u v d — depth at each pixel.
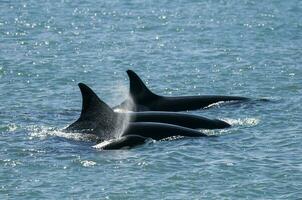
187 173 89.44
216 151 96.75
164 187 85.69
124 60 157.62
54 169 90.75
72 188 85.44
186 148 97.94
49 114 115.88
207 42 175.62
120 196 83.44
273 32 188.50
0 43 176.62
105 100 131.50
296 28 193.75
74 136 103.12
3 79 139.62
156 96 122.50
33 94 128.88
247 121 110.94
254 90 131.50
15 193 84.19
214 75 142.75
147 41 178.38
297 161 92.81
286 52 162.00
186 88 135.00
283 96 126.00
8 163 92.38
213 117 115.38
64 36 185.38
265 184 86.25
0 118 112.62
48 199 82.62
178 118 109.81
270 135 103.31
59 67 150.50
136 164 92.19
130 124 104.44
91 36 185.50
